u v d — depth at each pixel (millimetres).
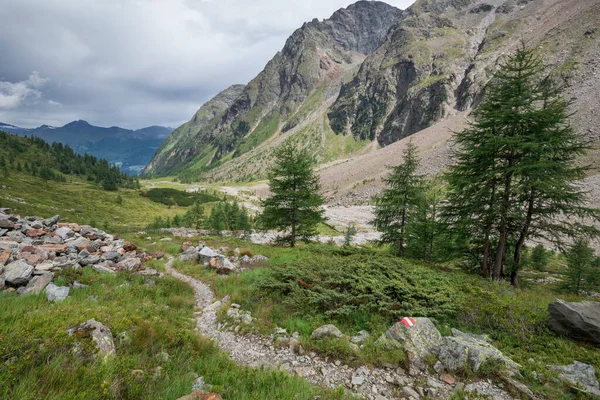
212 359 6359
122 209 120375
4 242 12570
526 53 14422
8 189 94500
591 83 131125
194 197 163625
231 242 28172
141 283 12422
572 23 196500
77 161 198375
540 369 6398
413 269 12500
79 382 4398
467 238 17406
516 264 15852
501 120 14461
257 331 8383
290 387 5418
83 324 6117
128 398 4512
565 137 13359
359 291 9898
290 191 24531
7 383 4004
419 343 6898
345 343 7109
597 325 7473
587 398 5523
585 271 28422
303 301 9906
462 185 15859
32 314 7020
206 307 10695
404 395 5660
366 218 112438
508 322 8539
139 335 6543
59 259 12812
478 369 6281
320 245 24422
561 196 13438
